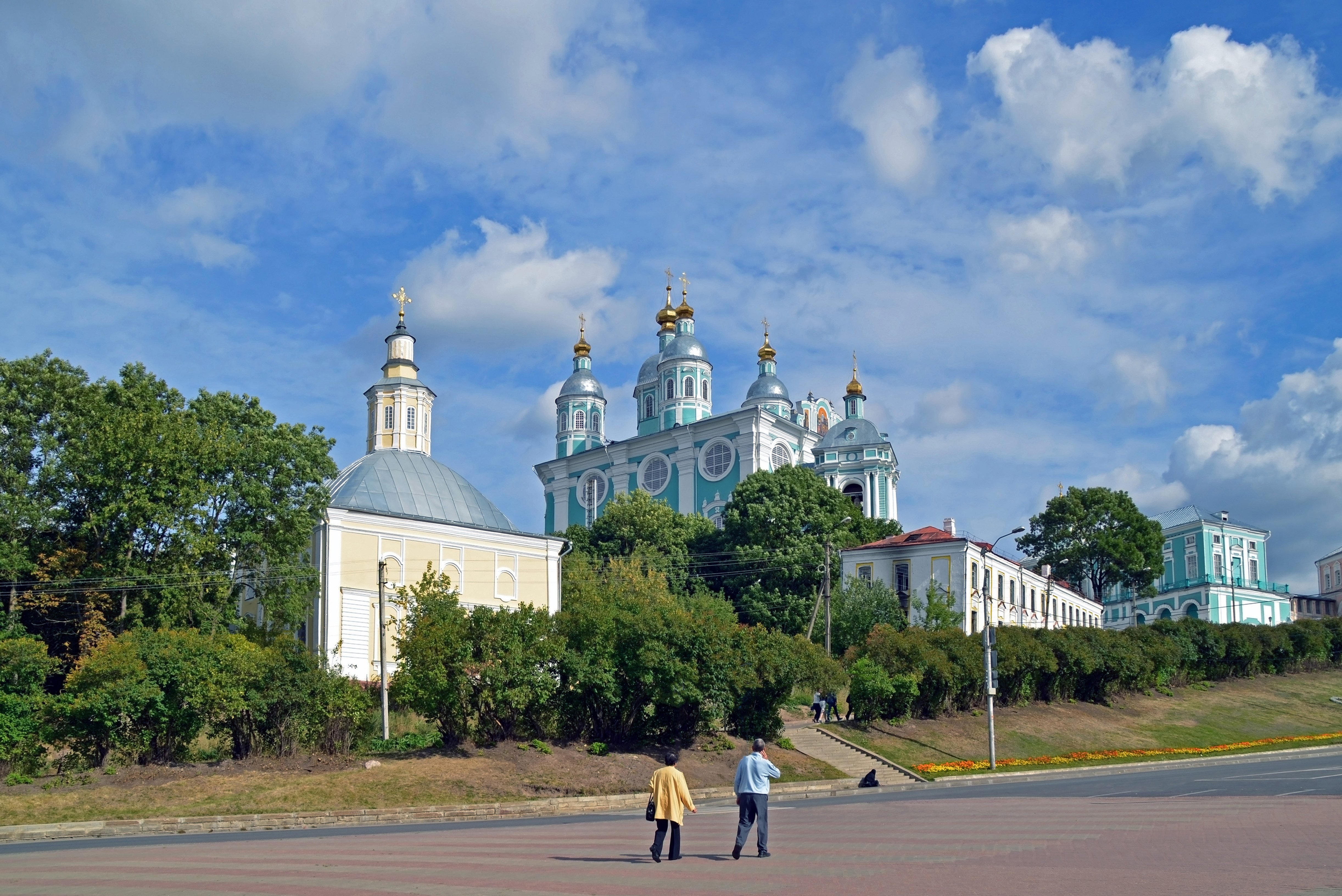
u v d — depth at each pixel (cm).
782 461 11025
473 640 4397
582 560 8219
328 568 6209
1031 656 6112
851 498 11375
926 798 3566
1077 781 4156
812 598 8356
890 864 1700
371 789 3709
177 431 5262
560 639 4538
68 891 1603
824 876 1592
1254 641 7575
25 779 3672
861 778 4591
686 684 4556
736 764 4538
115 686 3791
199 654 4006
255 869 1859
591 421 12756
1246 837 1939
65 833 3109
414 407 7450
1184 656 7175
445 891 1505
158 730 3928
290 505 5809
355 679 4534
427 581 4684
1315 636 7912
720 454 10912
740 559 8906
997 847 1909
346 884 1612
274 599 5753
